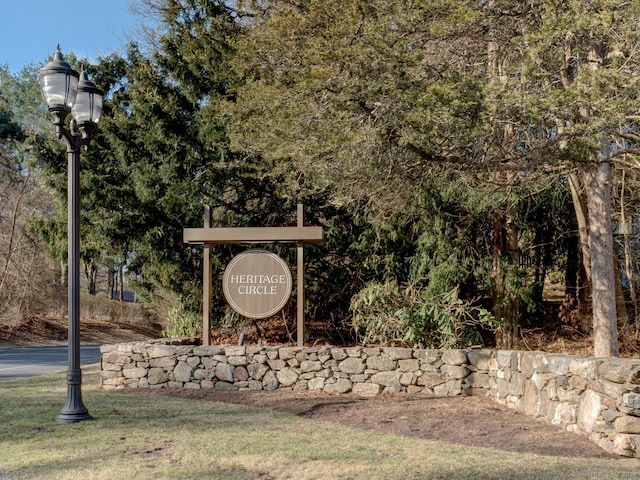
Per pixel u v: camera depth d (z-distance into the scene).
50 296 30.70
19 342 26.19
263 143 9.34
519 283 11.02
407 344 10.17
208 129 12.07
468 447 5.70
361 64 7.30
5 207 28.36
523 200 11.38
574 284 13.27
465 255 11.49
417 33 8.30
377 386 8.97
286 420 7.08
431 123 7.04
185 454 5.38
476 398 8.45
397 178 8.65
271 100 9.05
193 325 13.15
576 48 7.23
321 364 9.23
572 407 6.23
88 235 12.95
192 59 13.15
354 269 12.62
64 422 6.73
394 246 11.84
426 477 4.70
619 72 6.87
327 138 7.69
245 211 13.30
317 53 7.70
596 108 6.67
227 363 9.50
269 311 9.93
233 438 6.04
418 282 11.44
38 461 5.14
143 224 12.47
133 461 5.14
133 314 34.06
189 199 12.29
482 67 9.08
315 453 5.44
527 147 8.27
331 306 13.06
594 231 8.85
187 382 9.58
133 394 9.09
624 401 5.31
